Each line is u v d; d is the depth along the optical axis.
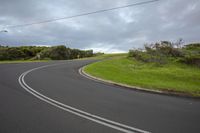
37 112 6.86
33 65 23.81
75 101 8.52
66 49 54.91
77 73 18.69
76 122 6.09
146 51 37.00
